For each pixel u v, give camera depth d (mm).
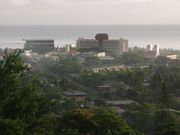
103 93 104688
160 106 68062
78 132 40375
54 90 99812
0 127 21625
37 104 24531
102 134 41594
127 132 42125
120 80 122875
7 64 24906
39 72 146125
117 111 78438
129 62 192250
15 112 23812
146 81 119938
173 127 45438
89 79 125812
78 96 101312
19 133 21875
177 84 102188
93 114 44094
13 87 24328
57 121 41938
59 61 177875
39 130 24594
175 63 177375
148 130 65812
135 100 96562
